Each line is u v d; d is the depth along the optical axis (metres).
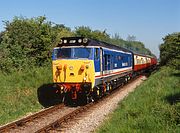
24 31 26.70
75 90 18.53
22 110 17.11
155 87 21.22
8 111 16.36
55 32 30.08
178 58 42.84
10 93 18.92
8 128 13.15
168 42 55.78
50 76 24.06
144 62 47.84
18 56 25.02
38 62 27.64
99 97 20.83
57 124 13.87
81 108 17.28
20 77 22.22
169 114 11.69
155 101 15.08
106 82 22.05
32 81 21.95
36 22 28.33
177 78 25.70
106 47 21.44
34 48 27.41
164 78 27.08
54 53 19.06
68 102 20.41
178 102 13.95
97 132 12.03
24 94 19.44
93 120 14.95
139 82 33.81
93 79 18.41
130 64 33.19
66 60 18.58
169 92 17.83
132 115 13.38
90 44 18.67
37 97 19.77
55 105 18.45
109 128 11.73
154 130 10.46
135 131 10.56
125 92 24.94
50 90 21.91
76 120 15.01
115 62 24.47
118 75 26.05
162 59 56.72
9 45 25.88
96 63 18.84
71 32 46.69
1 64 23.80
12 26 26.70
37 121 14.83
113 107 18.16
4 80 20.95
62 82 18.64
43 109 18.11
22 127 13.72
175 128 10.48
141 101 16.11
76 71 18.42
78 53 18.59
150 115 12.38
